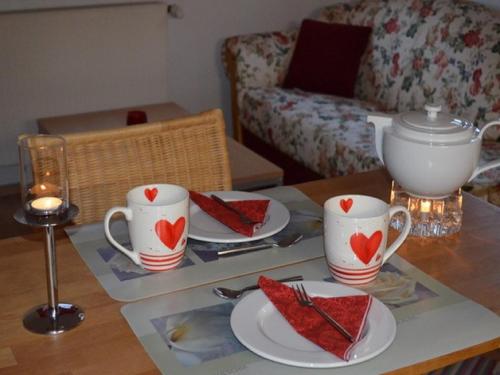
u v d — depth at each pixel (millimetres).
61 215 1053
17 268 1218
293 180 3547
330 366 939
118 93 3879
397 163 1325
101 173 1553
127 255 1201
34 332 1033
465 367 1388
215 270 1212
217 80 4262
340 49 3719
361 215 1196
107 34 3750
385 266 1235
